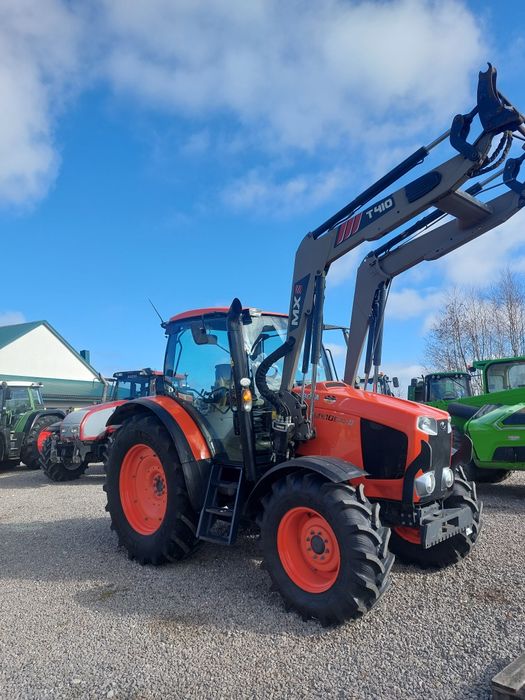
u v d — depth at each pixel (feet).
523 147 12.09
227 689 8.66
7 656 10.10
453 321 86.48
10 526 20.15
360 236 12.80
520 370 29.91
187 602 12.19
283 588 11.38
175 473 14.26
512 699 7.48
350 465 11.46
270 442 14.02
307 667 9.18
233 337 13.56
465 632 10.09
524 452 22.67
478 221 13.47
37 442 35.09
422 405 13.73
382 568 10.43
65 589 13.38
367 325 15.72
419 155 12.11
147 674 9.21
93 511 22.20
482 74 11.17
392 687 8.46
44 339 101.45
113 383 37.73
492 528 17.35
